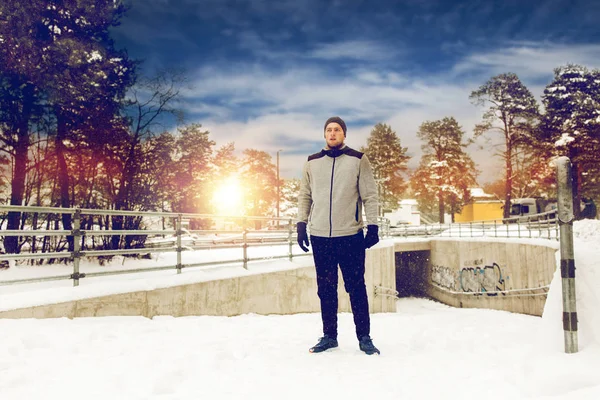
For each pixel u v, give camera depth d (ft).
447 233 94.43
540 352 9.31
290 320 21.57
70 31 43.80
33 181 42.34
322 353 11.31
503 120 135.03
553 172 127.13
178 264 22.97
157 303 20.52
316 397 7.47
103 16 45.47
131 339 12.35
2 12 37.99
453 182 165.17
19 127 40.96
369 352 11.21
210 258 36.60
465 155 168.25
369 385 8.09
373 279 46.21
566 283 8.96
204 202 121.19
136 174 49.06
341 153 12.19
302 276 31.27
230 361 10.15
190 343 12.17
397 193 190.29
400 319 28.99
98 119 44.68
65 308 16.55
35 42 40.06
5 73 38.83
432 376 8.54
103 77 44.75
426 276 88.48
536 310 49.88
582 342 8.95
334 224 11.89
